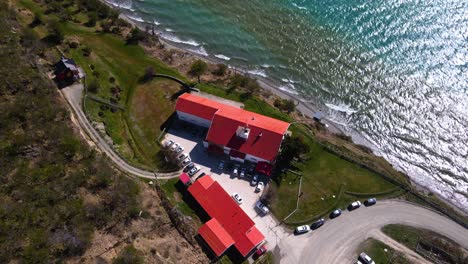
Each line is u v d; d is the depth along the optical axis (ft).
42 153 249.55
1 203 220.43
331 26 404.57
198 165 287.07
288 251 251.39
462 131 330.13
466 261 250.37
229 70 362.53
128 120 309.22
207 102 304.09
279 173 285.23
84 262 210.18
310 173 287.28
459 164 313.73
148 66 347.15
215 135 282.97
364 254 249.96
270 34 396.98
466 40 381.19
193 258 235.61
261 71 367.86
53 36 348.59
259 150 275.59
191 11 415.23
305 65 373.61
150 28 394.52
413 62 372.58
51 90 296.30
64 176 244.63
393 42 387.55
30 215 218.79
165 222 247.91
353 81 362.53
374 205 276.00
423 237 261.65
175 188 273.54
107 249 219.20
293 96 351.46
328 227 263.49
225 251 246.06
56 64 321.73
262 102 330.34
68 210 226.38
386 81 361.92
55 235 213.87
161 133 302.45
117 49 358.84
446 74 362.33
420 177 306.35
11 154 243.19
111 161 276.41
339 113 342.44
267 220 263.49
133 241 227.20
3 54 298.56
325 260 249.14
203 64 341.82
